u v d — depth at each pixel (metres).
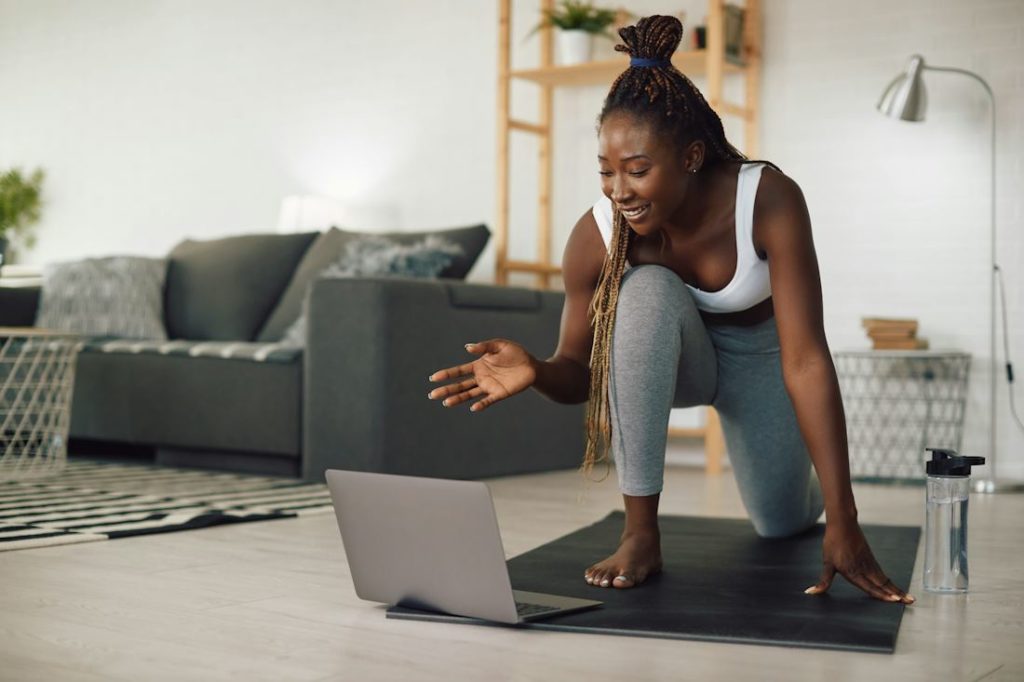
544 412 4.28
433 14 5.43
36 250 6.85
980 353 4.32
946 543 1.96
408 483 1.66
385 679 1.37
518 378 1.84
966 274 4.33
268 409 3.96
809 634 1.58
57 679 1.36
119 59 6.51
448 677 1.38
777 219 1.86
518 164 5.19
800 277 1.85
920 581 2.05
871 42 4.48
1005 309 4.27
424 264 4.25
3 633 1.60
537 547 2.39
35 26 6.85
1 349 4.36
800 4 4.60
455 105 5.38
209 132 6.16
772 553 2.30
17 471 3.93
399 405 3.66
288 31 5.88
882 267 4.47
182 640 1.56
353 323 3.64
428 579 1.70
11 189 6.70
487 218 5.30
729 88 4.72
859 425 4.52
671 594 1.86
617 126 1.76
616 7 4.94
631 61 1.81
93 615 1.73
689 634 1.58
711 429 4.41
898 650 1.54
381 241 4.58
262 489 3.55
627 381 1.92
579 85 5.05
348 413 3.65
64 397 4.06
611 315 1.95
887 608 1.76
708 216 1.90
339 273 4.36
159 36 6.35
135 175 6.46
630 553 1.98
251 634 1.60
